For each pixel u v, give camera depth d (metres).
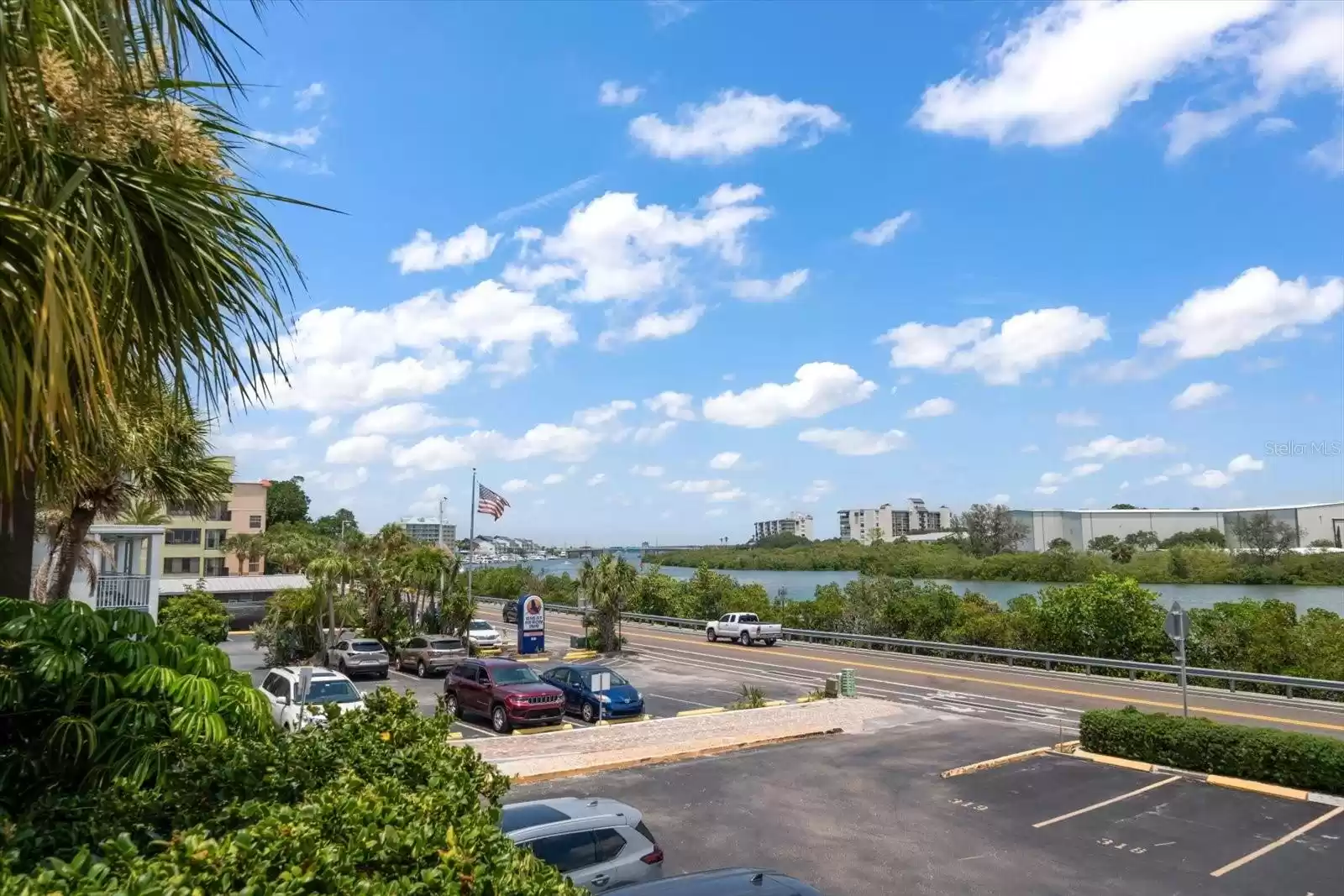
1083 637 32.69
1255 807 13.08
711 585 54.19
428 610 40.75
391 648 37.09
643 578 57.50
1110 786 14.47
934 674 31.36
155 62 3.43
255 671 32.59
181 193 3.98
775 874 5.98
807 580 102.00
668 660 36.88
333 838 3.43
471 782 5.03
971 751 17.53
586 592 41.28
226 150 4.49
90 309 3.20
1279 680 25.25
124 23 3.44
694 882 5.77
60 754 4.67
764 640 43.09
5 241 3.26
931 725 20.91
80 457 5.15
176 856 3.00
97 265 3.67
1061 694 26.61
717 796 13.91
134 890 2.63
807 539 158.00
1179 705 24.47
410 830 3.44
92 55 3.55
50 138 3.31
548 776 15.03
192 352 4.34
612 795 13.93
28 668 4.71
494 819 4.07
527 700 20.53
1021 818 12.66
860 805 13.38
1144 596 32.34
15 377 3.25
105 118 3.67
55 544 16.23
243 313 4.39
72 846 3.92
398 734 5.53
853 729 20.23
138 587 20.61
